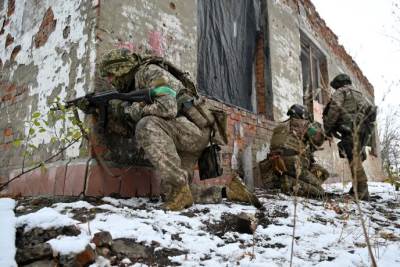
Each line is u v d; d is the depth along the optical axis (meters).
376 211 3.27
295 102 6.16
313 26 7.69
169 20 3.46
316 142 4.02
